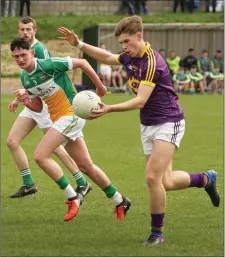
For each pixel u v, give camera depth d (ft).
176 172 54.85
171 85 50.19
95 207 62.90
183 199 65.82
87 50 55.52
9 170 82.07
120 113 156.97
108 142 105.91
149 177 49.16
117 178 77.10
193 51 232.12
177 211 60.85
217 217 58.59
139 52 48.91
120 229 54.49
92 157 91.20
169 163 53.16
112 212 60.85
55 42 266.57
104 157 91.30
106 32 235.40
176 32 245.45
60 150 62.95
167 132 49.44
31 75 57.06
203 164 86.43
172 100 50.01
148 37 245.04
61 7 310.65
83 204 64.08
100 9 312.29
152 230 49.96
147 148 51.19
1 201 65.05
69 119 57.31
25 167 65.51
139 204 64.49
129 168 83.35
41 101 59.98
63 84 57.93
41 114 63.21
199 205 63.26
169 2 314.55
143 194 69.05
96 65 218.59
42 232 53.36
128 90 215.72
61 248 48.62
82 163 58.13
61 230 54.08
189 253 47.34
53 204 63.98
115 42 236.02
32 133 117.60
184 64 224.53
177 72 222.69
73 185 73.82
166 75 49.47
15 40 56.24
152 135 50.31
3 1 293.02
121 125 130.41
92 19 283.59
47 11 309.83
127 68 50.52
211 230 54.08
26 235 52.37
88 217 58.80
